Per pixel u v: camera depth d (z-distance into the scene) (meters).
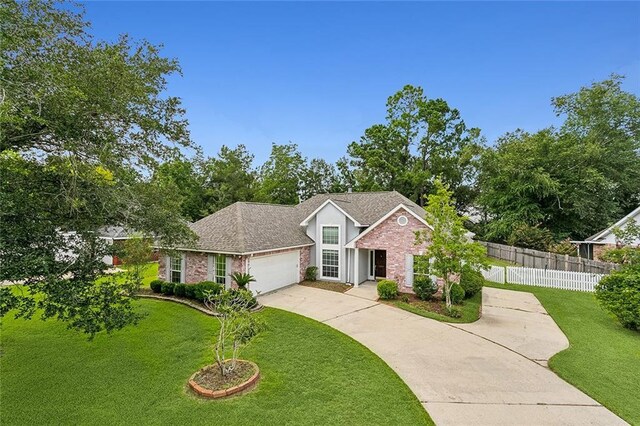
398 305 15.54
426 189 43.66
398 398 7.59
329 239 21.36
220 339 8.80
